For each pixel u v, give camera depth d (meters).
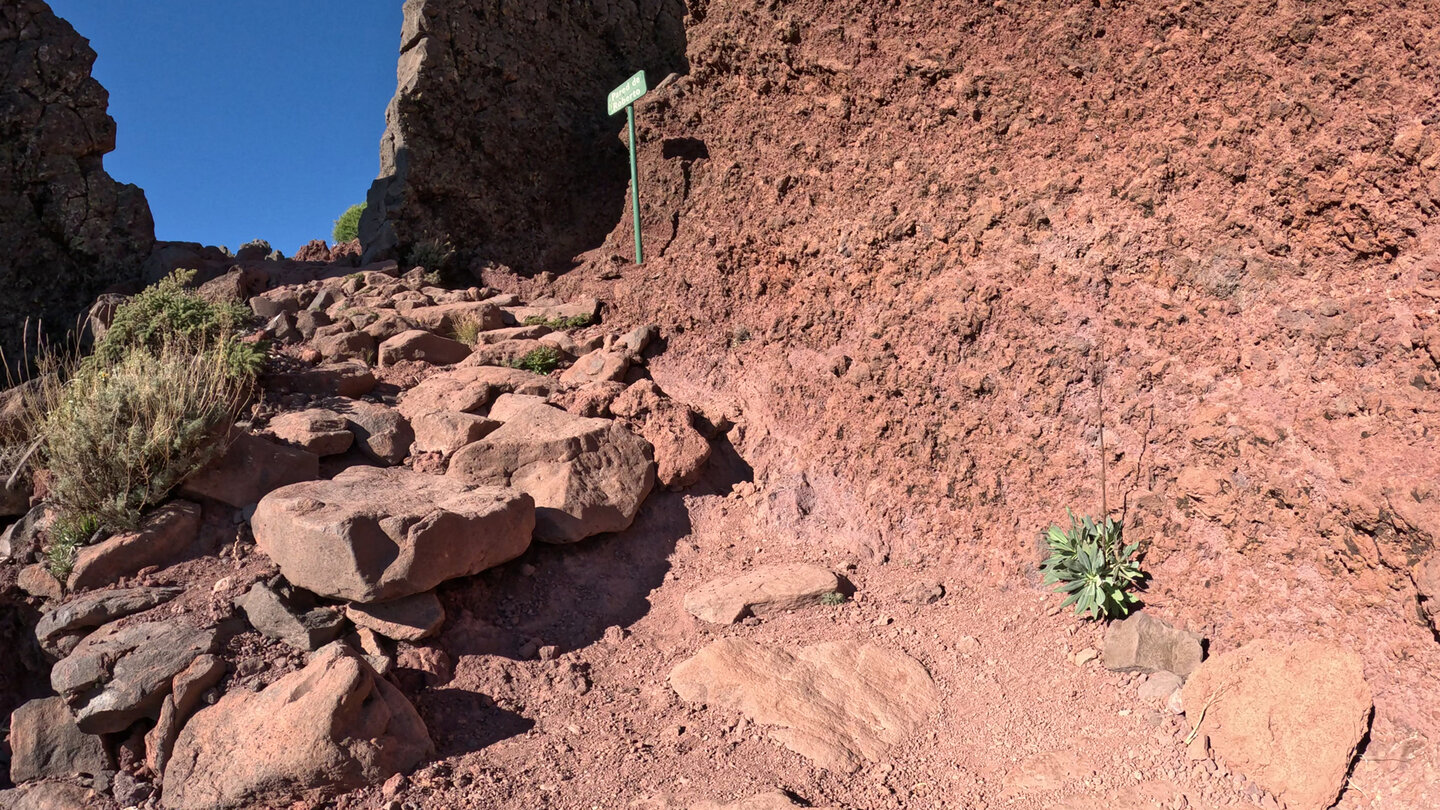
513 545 5.61
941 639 5.20
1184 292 5.21
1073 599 5.05
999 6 6.47
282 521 5.05
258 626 4.91
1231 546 4.67
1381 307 4.40
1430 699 3.69
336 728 4.14
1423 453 4.04
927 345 6.34
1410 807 3.47
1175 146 5.39
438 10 10.69
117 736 4.56
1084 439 5.44
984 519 5.76
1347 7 4.67
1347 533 4.20
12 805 4.32
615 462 6.58
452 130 10.90
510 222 11.49
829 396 6.91
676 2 13.16
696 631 5.48
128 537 5.35
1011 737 4.37
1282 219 4.88
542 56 11.77
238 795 4.05
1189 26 5.38
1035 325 5.82
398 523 4.99
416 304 9.31
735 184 8.77
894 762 4.29
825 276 7.32
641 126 10.20
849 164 7.47
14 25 9.70
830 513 6.41
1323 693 3.85
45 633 4.84
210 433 5.94
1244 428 4.72
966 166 6.58
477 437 6.83
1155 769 3.98
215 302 8.19
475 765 4.32
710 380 7.86
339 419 6.77
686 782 4.12
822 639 5.29
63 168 9.77
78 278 9.93
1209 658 4.41
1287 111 4.88
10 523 6.11
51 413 5.96
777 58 8.31
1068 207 5.88
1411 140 4.32
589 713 4.78
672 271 8.90
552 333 8.70
